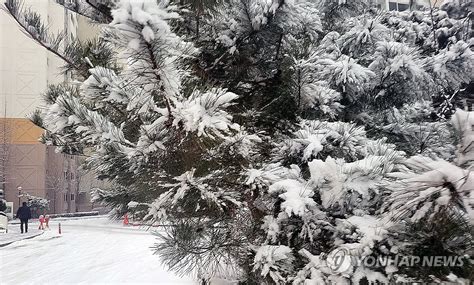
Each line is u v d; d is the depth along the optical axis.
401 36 5.20
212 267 3.33
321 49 3.69
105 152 2.92
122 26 1.62
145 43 1.71
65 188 41.97
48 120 2.92
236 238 3.07
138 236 17.27
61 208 40.50
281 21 3.42
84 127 2.63
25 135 37.97
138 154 2.59
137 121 2.88
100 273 8.66
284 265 2.59
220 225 3.08
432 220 1.86
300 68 3.28
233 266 3.28
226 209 2.88
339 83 3.70
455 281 1.97
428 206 1.72
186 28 3.49
